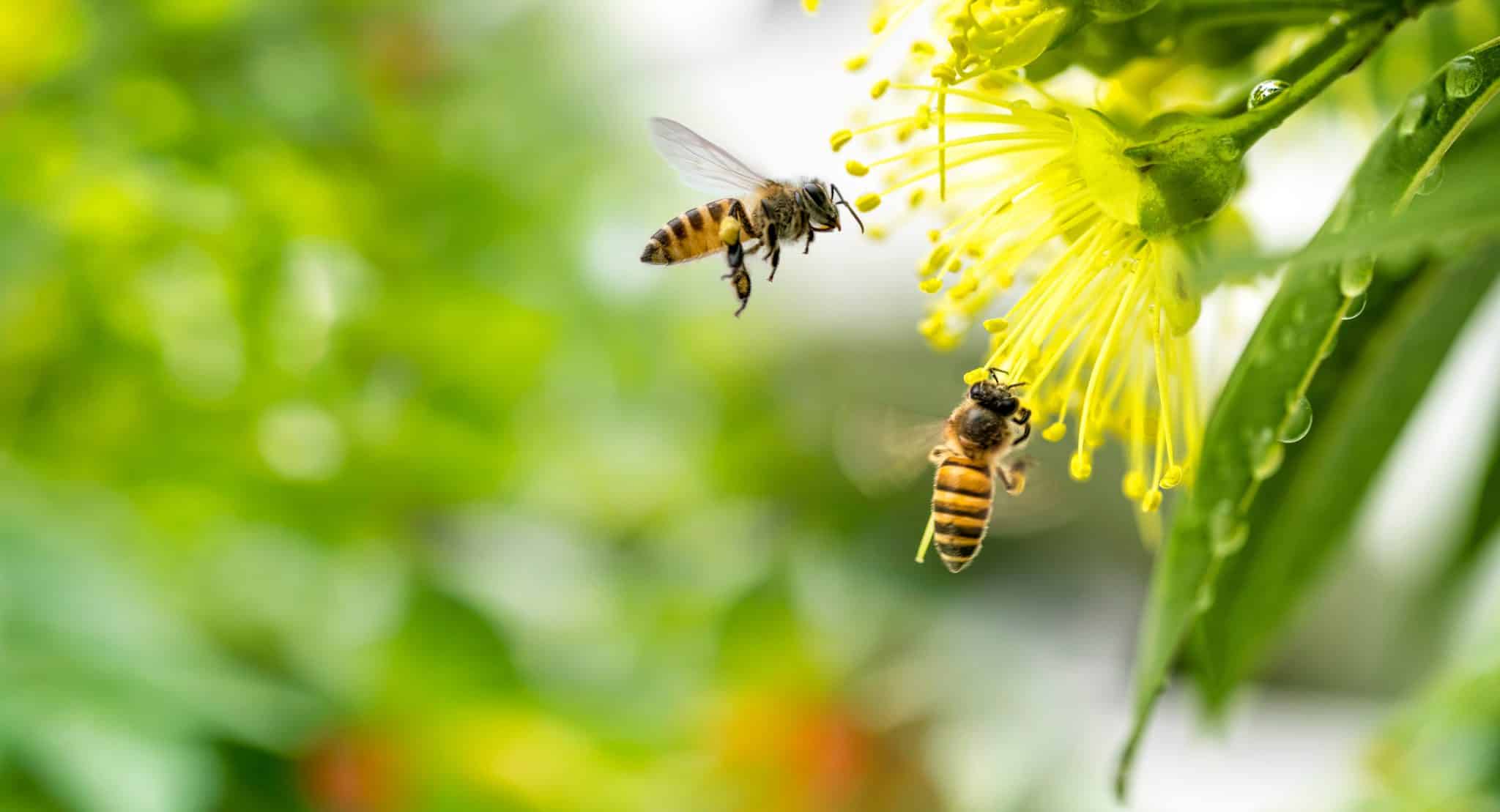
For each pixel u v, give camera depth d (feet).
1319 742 1.81
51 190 0.99
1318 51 0.82
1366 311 0.84
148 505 1.03
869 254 1.82
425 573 1.02
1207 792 1.65
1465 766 1.04
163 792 0.93
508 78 1.13
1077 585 1.80
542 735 1.03
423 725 1.01
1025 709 1.18
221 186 1.01
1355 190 0.78
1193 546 0.81
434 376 1.07
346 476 1.05
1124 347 0.85
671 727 1.06
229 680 0.96
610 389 1.12
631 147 1.14
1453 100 0.78
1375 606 1.89
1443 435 1.04
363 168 1.07
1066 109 0.81
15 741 0.91
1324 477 0.86
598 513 1.16
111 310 1.02
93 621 0.94
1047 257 0.86
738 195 0.91
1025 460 0.95
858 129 0.84
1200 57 0.83
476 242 1.08
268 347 1.03
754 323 1.41
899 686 1.14
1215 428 0.81
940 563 1.53
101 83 1.01
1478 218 0.71
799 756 1.07
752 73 1.33
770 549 1.18
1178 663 0.88
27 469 0.99
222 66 1.03
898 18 0.84
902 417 0.95
